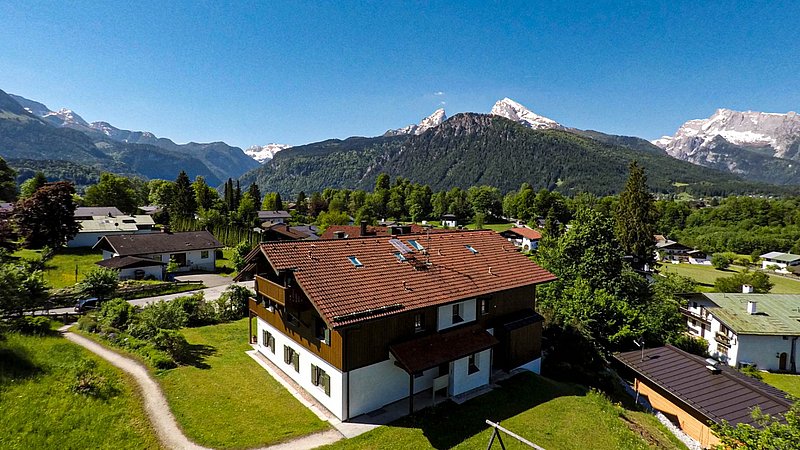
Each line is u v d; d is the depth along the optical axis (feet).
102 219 261.85
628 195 189.47
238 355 92.38
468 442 63.93
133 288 153.99
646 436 73.92
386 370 73.10
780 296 146.41
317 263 76.33
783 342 127.95
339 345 66.74
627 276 134.62
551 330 111.34
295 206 571.28
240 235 292.61
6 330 86.79
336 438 62.44
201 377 78.18
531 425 70.69
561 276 135.54
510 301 97.04
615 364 115.65
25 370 69.41
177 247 206.49
